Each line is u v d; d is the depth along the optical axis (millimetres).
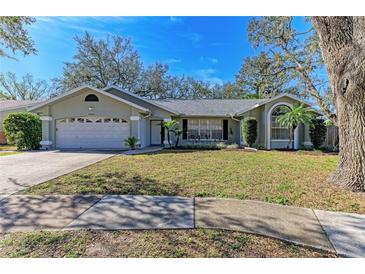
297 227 3760
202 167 8797
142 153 13656
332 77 6031
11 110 21172
